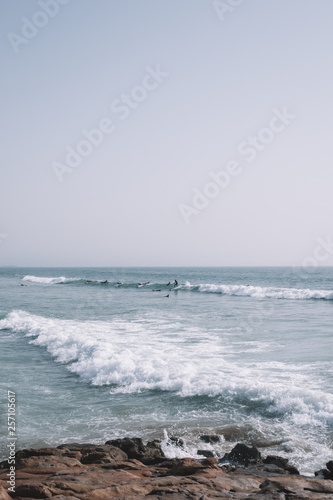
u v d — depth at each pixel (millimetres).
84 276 113062
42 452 6812
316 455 7391
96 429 8656
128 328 20531
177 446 7762
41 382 12047
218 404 9992
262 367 12672
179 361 13492
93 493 4555
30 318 23922
